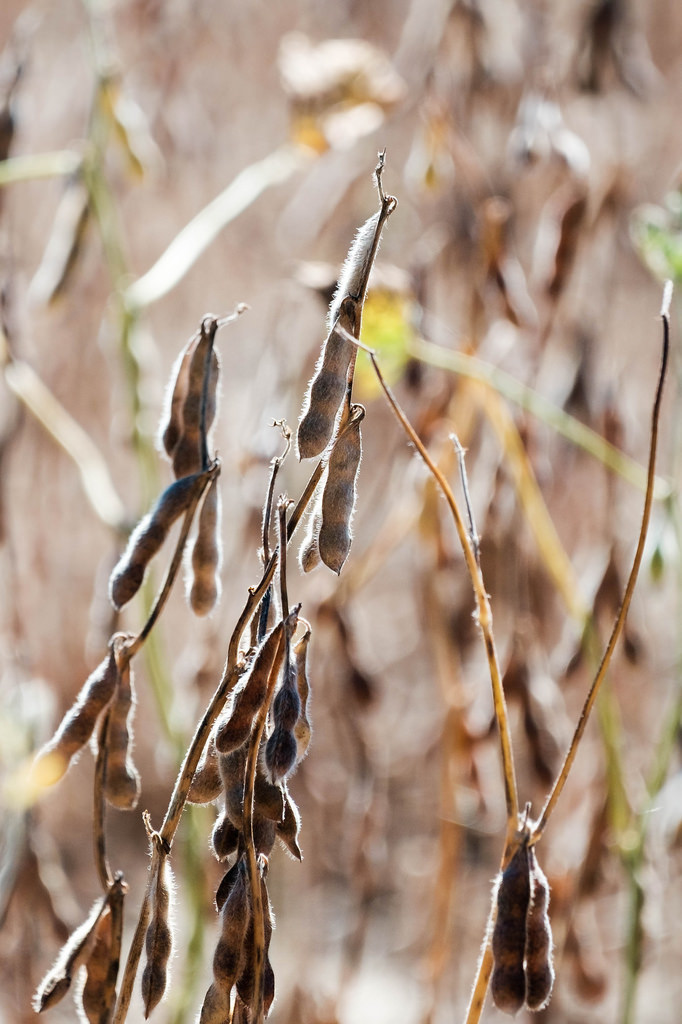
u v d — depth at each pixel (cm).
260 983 96
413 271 152
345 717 158
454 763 153
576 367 153
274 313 149
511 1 169
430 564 152
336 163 177
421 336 143
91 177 137
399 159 180
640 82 159
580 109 173
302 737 96
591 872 142
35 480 178
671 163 186
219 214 145
